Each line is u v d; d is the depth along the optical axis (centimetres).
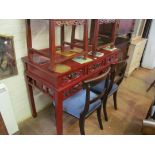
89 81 126
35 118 197
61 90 134
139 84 289
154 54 338
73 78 146
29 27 142
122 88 273
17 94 172
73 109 150
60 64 148
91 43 184
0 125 143
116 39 254
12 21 140
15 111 179
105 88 158
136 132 183
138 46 295
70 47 179
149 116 146
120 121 199
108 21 178
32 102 185
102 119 200
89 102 138
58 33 183
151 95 257
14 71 158
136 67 343
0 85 142
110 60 194
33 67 149
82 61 158
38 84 159
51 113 206
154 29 322
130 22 264
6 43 141
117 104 230
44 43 175
